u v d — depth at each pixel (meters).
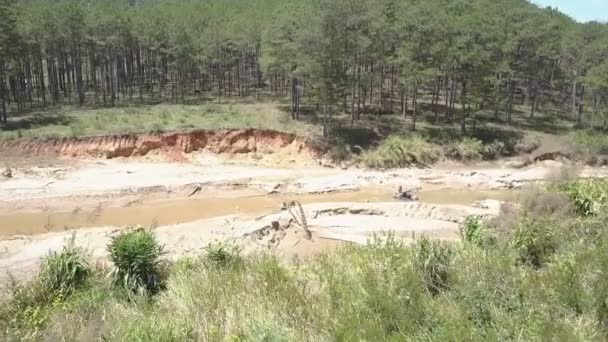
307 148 45.00
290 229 26.42
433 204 33.31
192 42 61.59
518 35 56.34
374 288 7.77
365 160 43.88
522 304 6.98
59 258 11.73
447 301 7.49
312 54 44.09
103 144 41.38
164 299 9.41
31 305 10.10
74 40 57.75
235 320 7.43
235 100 61.53
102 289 10.61
